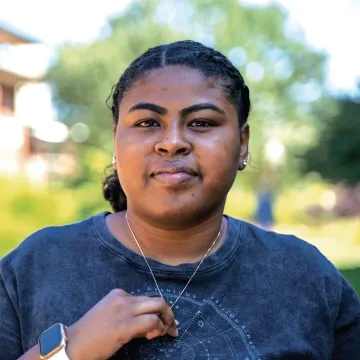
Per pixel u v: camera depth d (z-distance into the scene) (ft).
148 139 5.35
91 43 92.12
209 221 5.72
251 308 5.64
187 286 5.63
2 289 5.53
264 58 106.63
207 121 5.44
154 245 5.72
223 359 5.30
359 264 31.42
